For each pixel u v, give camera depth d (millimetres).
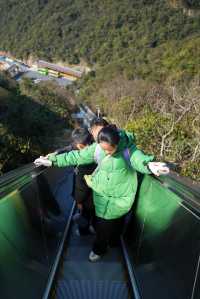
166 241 3281
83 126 5426
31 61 128875
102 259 4711
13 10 145500
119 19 104688
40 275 3547
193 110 19156
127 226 5016
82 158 4496
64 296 3865
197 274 2555
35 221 3969
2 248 2807
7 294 2629
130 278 3979
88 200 5230
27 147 22328
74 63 117062
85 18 119062
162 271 3201
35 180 4457
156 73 61188
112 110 44688
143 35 94312
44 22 130125
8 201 3207
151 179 4328
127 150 4227
